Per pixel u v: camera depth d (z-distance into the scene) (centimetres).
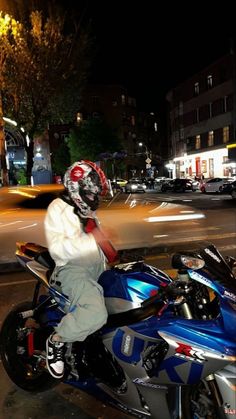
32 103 2334
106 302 298
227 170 4703
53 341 303
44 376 361
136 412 287
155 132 8869
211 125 4988
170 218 1199
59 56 2255
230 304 260
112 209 1109
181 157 5862
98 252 307
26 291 622
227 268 281
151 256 802
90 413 329
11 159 4612
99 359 307
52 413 331
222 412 247
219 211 1781
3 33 1988
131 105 7794
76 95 2562
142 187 4294
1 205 1246
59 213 298
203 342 251
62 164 6119
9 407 342
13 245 923
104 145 5569
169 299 277
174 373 259
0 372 400
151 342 275
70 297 298
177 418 273
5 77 2159
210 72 4925
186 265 261
